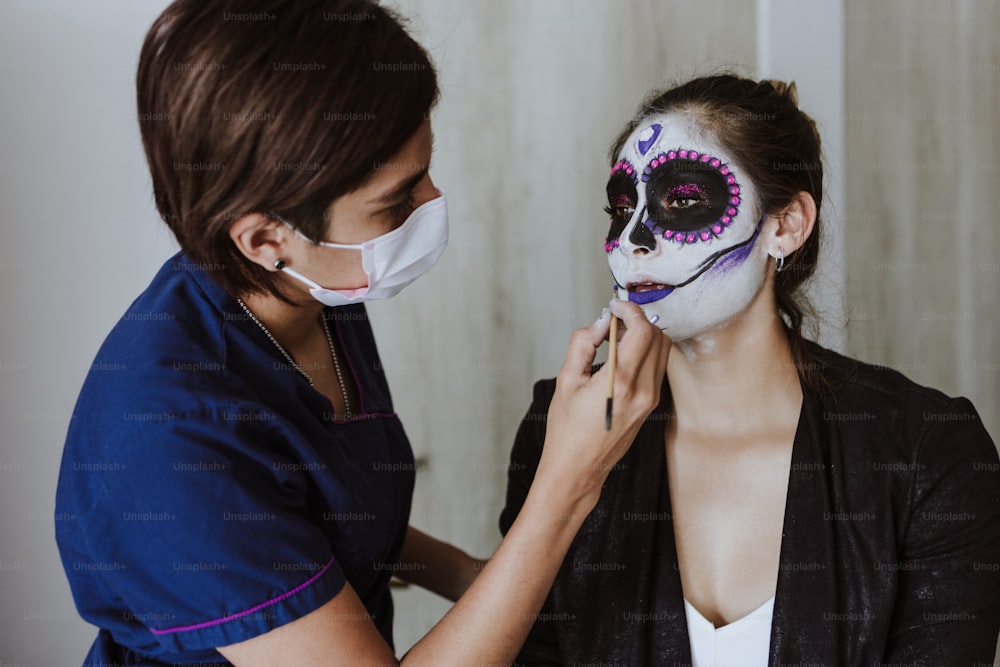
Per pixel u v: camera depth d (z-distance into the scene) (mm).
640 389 793
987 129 1743
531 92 1521
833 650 879
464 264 1557
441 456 1616
